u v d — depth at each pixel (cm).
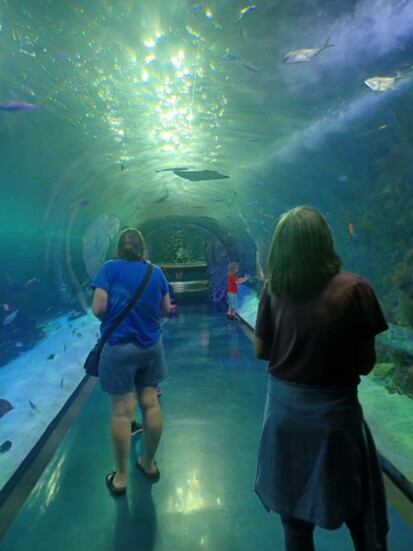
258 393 503
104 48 332
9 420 391
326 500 143
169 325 1021
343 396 146
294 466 151
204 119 488
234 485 298
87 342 764
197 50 338
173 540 240
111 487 290
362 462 150
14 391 473
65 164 581
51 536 247
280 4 282
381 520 154
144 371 282
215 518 260
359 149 468
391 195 463
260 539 240
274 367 157
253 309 1052
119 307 261
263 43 326
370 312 141
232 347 759
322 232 146
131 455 347
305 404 147
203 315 1171
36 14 290
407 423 344
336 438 143
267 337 167
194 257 2419
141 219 1431
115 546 237
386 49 309
